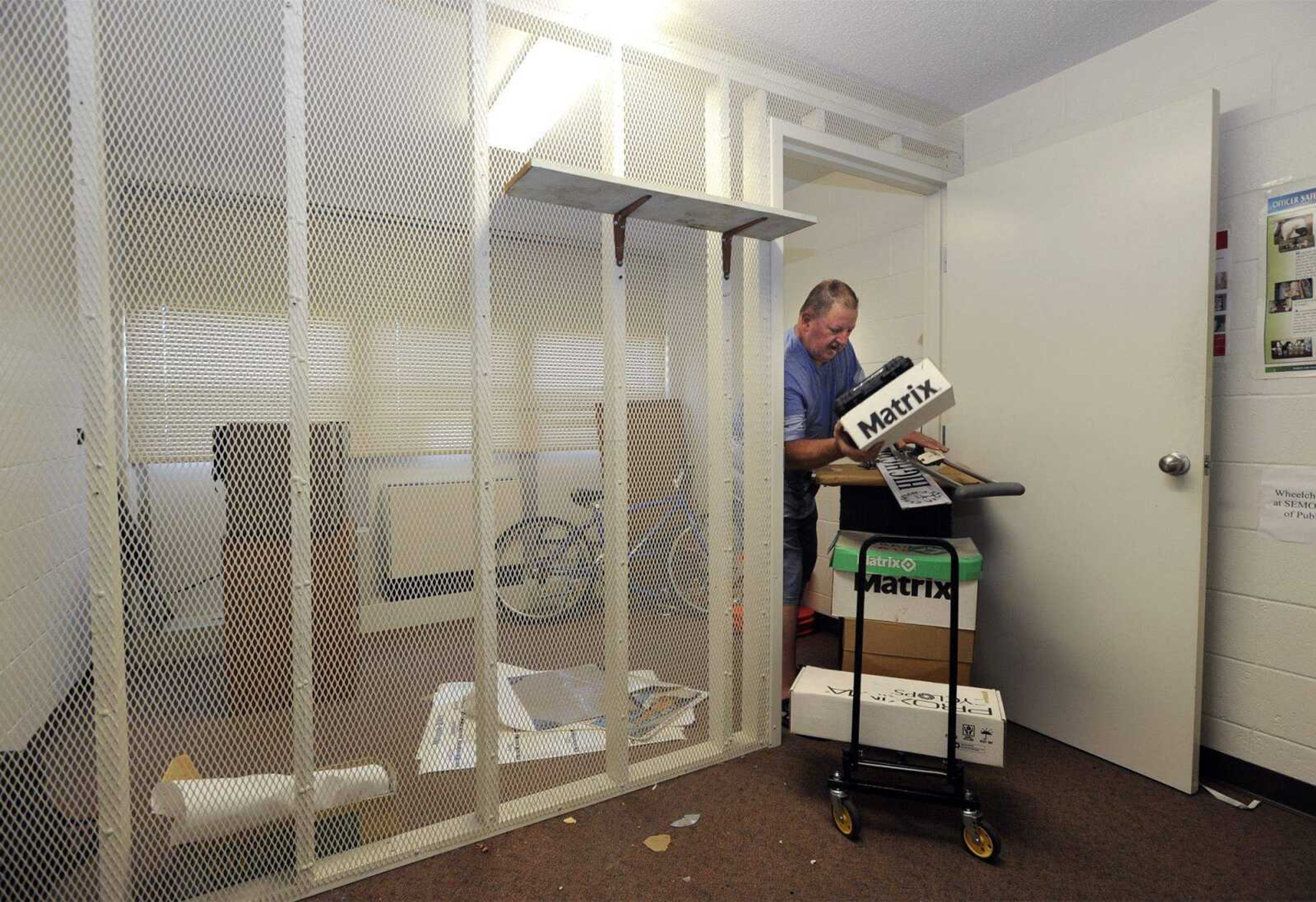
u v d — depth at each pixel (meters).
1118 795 1.81
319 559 1.45
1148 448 1.84
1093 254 1.95
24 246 1.18
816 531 2.59
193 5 1.29
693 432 1.93
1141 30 1.93
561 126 1.73
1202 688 1.89
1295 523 1.70
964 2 1.78
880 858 1.56
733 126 1.96
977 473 2.24
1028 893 1.44
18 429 1.61
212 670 1.35
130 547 1.28
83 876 1.28
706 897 1.44
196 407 1.32
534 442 1.68
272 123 1.36
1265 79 1.72
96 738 1.25
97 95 1.21
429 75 1.51
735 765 1.99
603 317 1.76
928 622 1.87
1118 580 1.93
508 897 1.44
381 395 1.49
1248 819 1.69
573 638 1.80
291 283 1.38
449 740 1.69
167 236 1.29
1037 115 2.23
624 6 1.75
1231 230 1.81
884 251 2.93
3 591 1.59
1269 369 1.74
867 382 1.77
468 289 1.58
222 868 1.38
